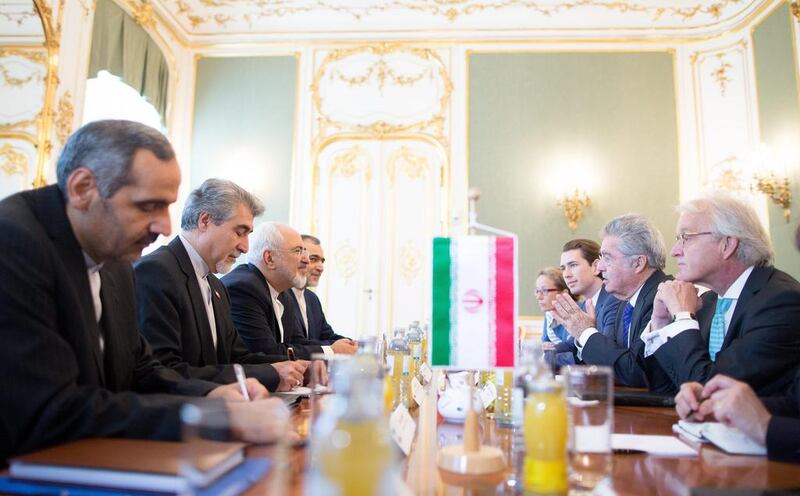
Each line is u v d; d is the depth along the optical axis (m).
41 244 1.19
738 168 5.58
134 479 0.77
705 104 5.82
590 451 0.84
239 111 6.19
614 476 0.92
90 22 4.53
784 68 5.01
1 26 3.40
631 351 2.16
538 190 5.87
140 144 1.29
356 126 6.10
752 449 1.07
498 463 0.95
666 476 0.92
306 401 1.61
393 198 6.00
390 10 6.14
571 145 5.91
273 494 0.77
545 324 3.99
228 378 1.77
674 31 5.95
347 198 6.04
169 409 1.07
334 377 1.03
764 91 5.30
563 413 0.81
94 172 1.26
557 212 5.83
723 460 1.03
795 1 4.81
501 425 1.38
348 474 0.61
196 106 6.20
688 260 1.86
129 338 1.60
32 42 3.78
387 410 1.08
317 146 6.10
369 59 6.16
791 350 1.53
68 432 1.05
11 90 3.52
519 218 5.83
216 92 6.22
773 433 1.05
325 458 0.63
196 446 0.75
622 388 2.09
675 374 1.76
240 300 2.77
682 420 1.31
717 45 5.84
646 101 5.93
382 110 6.11
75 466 0.79
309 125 6.14
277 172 6.10
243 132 6.16
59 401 1.05
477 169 5.94
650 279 2.47
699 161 5.77
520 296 5.71
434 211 5.94
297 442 1.04
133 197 1.28
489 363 1.07
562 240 5.77
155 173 1.29
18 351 1.08
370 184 6.04
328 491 0.62
